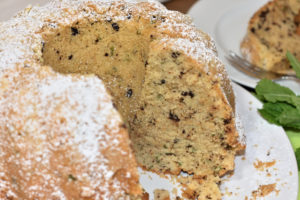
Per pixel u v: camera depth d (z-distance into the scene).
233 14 0.46
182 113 0.28
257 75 0.38
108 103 0.21
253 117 0.33
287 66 0.40
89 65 0.28
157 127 0.29
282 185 0.28
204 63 0.26
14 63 0.23
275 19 0.40
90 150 0.21
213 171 0.29
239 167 0.30
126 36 0.27
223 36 0.43
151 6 0.28
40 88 0.22
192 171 0.30
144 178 0.29
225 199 0.28
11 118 0.22
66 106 0.21
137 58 0.28
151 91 0.28
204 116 0.27
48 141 0.21
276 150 0.30
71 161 0.21
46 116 0.21
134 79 0.28
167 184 0.29
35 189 0.22
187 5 0.47
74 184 0.21
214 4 0.46
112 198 0.21
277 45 0.40
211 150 0.29
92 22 0.27
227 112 0.27
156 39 0.27
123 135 0.21
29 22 0.26
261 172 0.29
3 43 0.24
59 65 0.27
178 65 0.26
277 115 0.32
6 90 0.22
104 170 0.21
